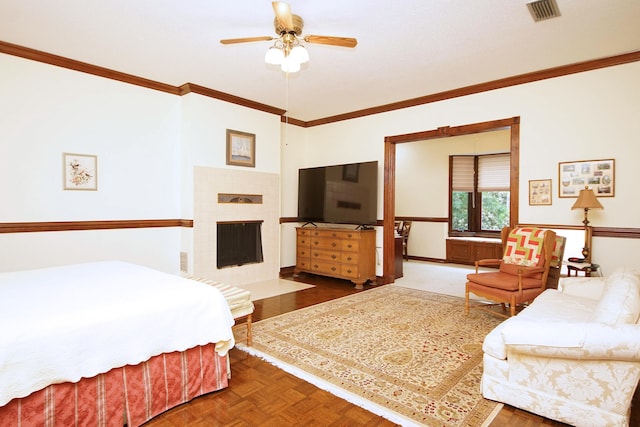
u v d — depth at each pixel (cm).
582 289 282
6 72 323
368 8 260
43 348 148
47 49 333
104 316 168
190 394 201
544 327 175
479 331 312
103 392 168
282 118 579
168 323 189
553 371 180
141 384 181
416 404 198
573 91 366
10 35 305
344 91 452
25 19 277
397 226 749
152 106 423
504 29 292
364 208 507
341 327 321
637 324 170
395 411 191
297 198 606
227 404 198
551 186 379
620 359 160
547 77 380
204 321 204
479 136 687
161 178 433
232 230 479
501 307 383
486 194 718
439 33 299
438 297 431
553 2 253
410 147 764
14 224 326
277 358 255
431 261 734
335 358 256
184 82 424
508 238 375
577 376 173
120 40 314
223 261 468
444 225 720
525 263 349
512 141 404
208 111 448
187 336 196
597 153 354
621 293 191
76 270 262
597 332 163
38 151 341
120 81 395
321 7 258
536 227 383
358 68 374
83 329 160
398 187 778
